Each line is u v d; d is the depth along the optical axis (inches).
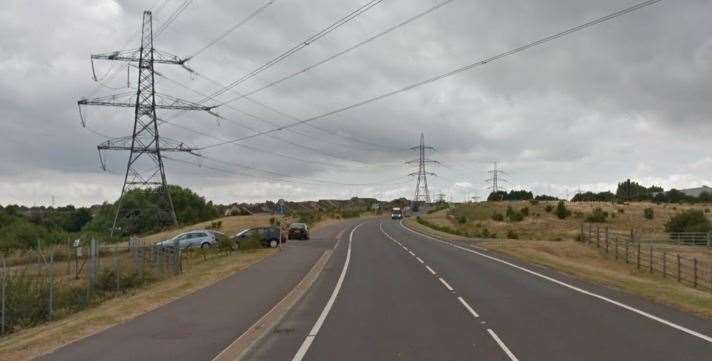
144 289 1006.4
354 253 1694.1
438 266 1296.8
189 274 1192.8
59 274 1318.9
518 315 653.9
